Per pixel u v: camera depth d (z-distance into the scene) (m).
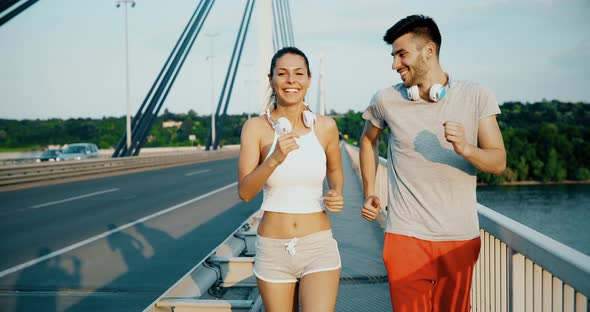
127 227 7.66
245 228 4.51
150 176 18.47
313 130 2.24
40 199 11.23
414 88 2.15
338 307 3.34
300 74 2.17
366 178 2.50
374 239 5.51
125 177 17.88
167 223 8.02
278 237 2.18
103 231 7.33
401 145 2.22
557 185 38.66
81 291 4.42
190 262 5.45
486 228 2.38
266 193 2.23
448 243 2.14
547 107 59.56
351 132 62.47
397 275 2.22
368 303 3.41
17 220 8.36
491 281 2.38
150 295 4.30
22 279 4.81
